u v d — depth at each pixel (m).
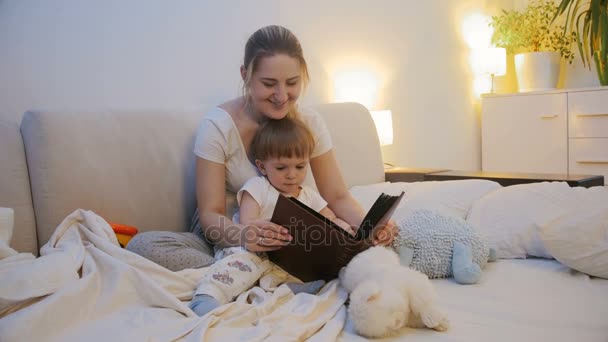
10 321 0.78
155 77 1.75
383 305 0.87
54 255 0.98
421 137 3.10
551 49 3.55
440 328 0.90
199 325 0.85
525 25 3.49
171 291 1.03
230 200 1.42
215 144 1.34
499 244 1.39
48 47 1.48
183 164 1.48
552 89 3.29
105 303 0.92
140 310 0.92
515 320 0.95
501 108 3.38
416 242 1.27
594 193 1.39
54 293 0.87
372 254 1.04
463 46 3.43
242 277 1.06
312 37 2.38
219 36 1.96
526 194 1.49
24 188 1.21
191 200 1.50
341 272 1.08
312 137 1.36
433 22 3.16
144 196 1.39
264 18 2.14
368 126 2.19
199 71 1.89
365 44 2.68
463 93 3.46
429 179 2.22
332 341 0.85
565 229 1.23
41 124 1.23
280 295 1.02
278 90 1.30
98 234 1.11
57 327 0.83
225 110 1.40
